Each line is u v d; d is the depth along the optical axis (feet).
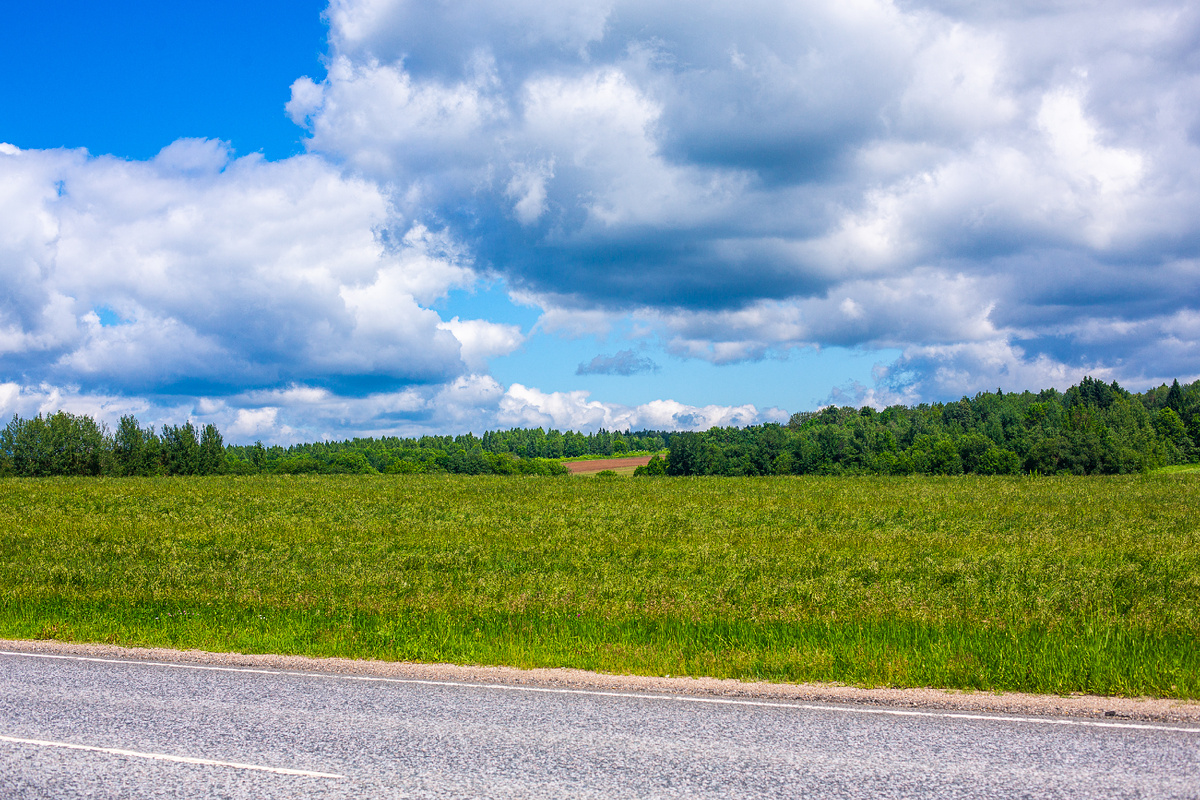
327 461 387.14
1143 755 18.95
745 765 18.57
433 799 16.79
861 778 17.69
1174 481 162.91
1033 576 49.52
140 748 20.20
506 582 49.67
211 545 69.62
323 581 50.37
